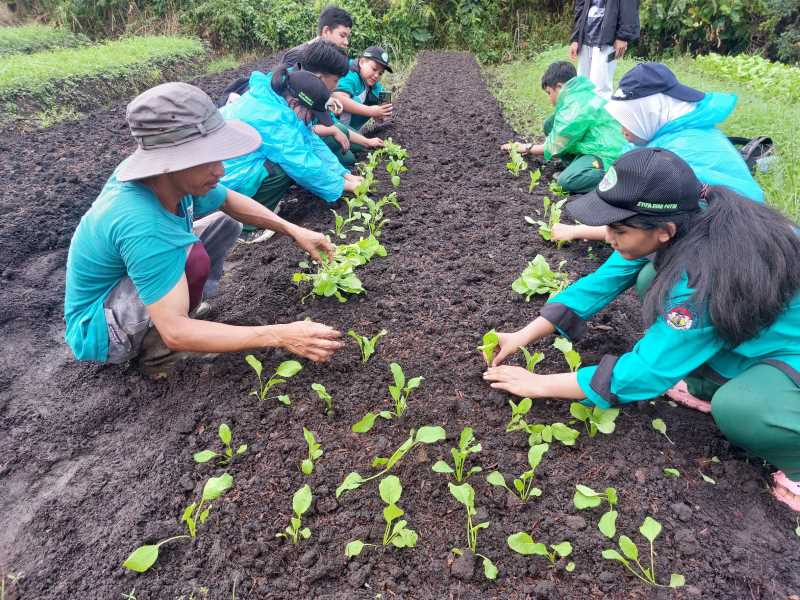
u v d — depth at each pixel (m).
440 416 2.72
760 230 2.07
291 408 2.79
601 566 2.11
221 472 2.51
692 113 3.35
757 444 2.30
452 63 11.73
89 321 2.86
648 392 2.37
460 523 2.27
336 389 2.90
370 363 3.06
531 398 2.80
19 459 2.72
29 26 14.33
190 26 14.18
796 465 2.31
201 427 2.76
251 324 3.40
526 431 2.63
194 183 2.47
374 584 2.07
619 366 2.38
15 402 3.12
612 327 3.34
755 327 2.12
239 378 3.00
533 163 5.74
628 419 2.72
